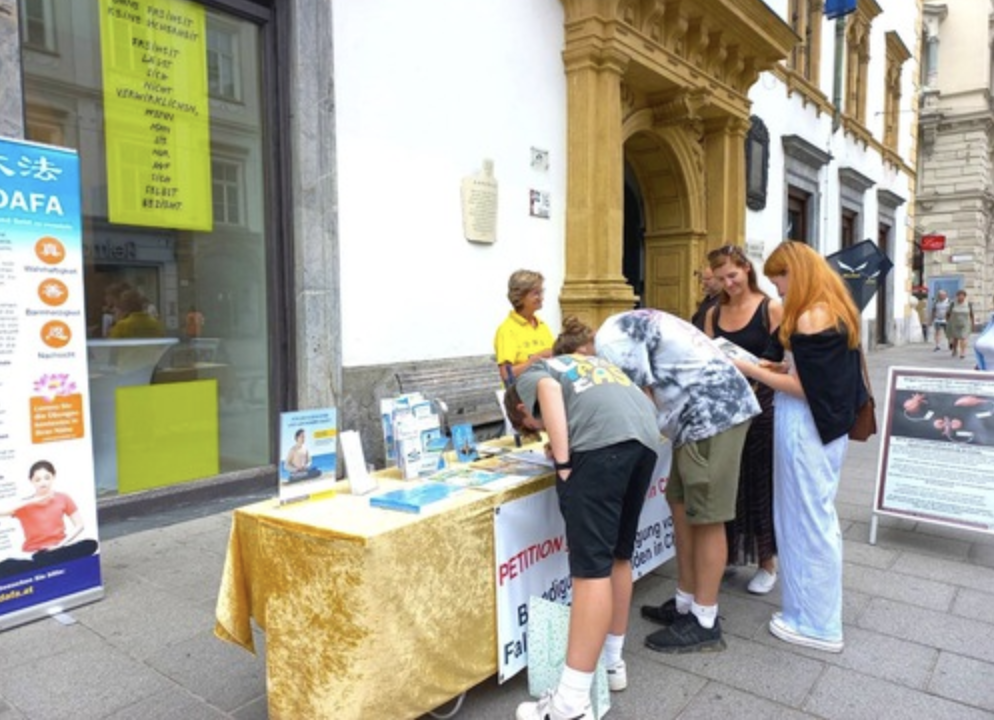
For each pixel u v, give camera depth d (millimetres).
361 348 5098
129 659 2639
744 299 3312
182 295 4516
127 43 4160
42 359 2930
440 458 2787
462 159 5809
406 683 2041
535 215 6590
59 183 2955
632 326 2732
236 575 2309
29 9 3748
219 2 4469
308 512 2164
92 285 4086
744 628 3004
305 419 2326
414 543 2037
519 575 2459
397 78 5242
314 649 2012
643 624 3027
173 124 4402
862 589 3406
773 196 11188
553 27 6715
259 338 4938
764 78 10641
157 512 4297
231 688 2451
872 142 16094
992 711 2357
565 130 6918
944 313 17359
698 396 2643
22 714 2285
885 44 16781
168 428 4465
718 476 2643
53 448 2975
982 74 28359
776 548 3332
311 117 4695
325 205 4789
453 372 5707
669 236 9188
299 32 4613
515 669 2449
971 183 28922
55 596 2996
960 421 3871
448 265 5738
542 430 2543
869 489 5285
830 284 2719
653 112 8141
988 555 3867
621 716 2330
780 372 3004
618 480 2193
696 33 7914
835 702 2414
